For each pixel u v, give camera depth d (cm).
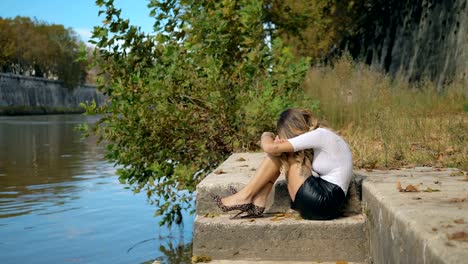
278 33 2006
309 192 435
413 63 2069
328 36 2767
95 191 1048
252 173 545
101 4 748
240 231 441
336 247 434
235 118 782
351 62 1390
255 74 816
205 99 761
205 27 779
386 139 757
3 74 8062
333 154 442
